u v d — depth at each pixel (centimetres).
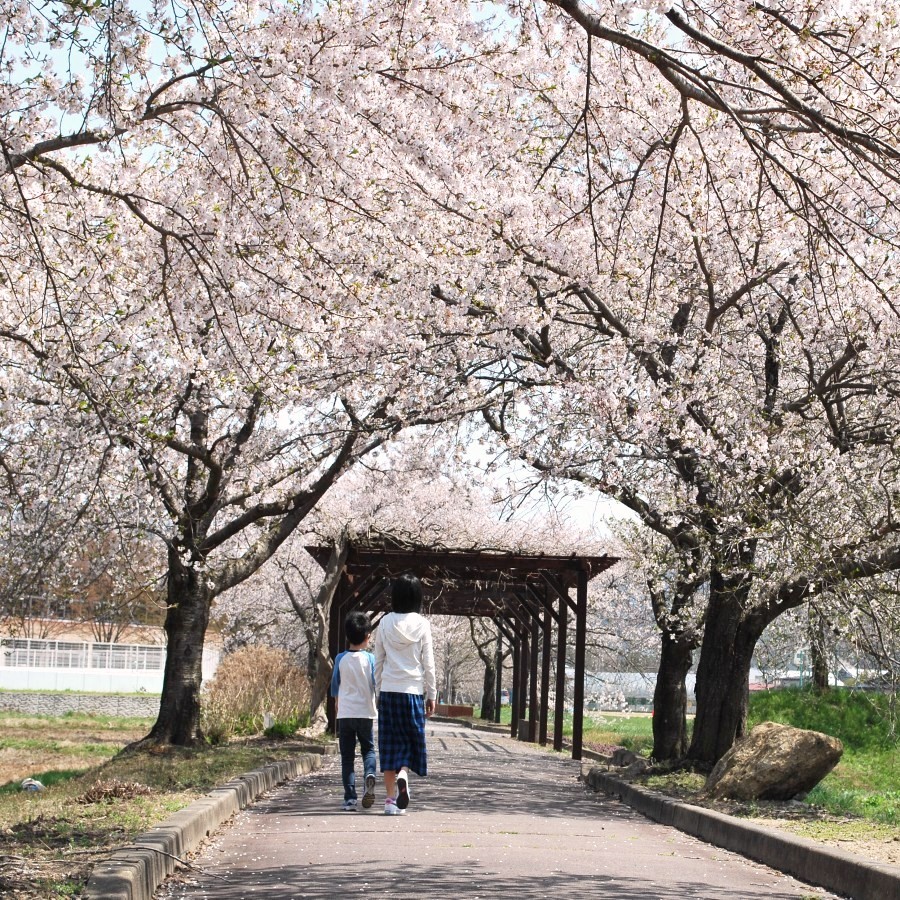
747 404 1231
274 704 2103
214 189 851
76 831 665
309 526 2331
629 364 1199
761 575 1167
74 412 1102
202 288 1000
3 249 949
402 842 741
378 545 2316
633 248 1248
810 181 1111
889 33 714
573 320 1362
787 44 730
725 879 679
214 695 2045
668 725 1623
